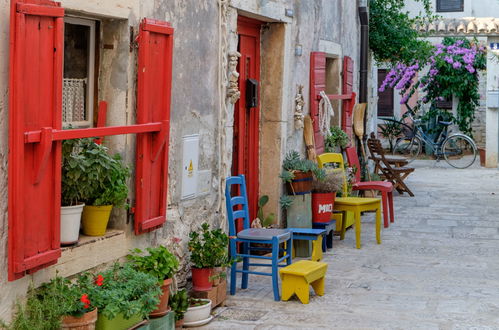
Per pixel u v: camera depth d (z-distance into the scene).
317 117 9.59
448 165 17.77
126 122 5.08
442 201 12.42
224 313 6.01
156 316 5.07
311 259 7.80
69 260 4.48
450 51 19.19
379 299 6.46
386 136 19.77
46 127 4.00
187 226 6.09
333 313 6.04
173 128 5.79
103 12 4.77
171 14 5.67
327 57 10.97
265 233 6.62
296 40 8.84
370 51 14.61
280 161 8.32
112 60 5.09
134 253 5.18
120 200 4.89
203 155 6.38
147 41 5.06
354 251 8.52
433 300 6.45
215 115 6.57
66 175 4.51
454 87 19.25
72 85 4.93
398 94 21.42
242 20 7.72
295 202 8.32
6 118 3.91
